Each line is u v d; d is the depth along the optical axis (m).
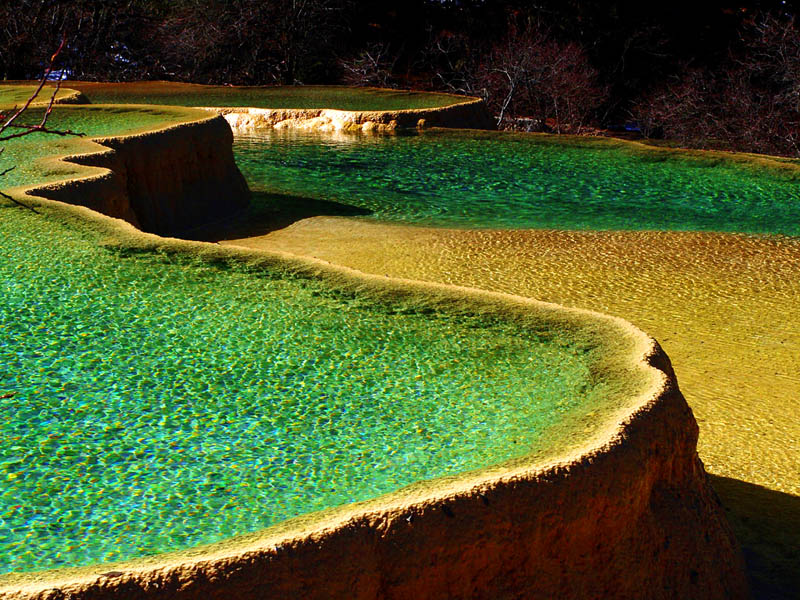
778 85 25.72
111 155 9.98
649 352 4.19
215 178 12.11
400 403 3.94
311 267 5.61
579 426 3.34
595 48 31.02
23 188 7.85
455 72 30.98
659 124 26.72
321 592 2.54
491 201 12.96
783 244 10.04
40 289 5.34
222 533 2.93
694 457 3.72
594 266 9.05
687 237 10.21
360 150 16.66
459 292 5.12
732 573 3.70
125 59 27.77
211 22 28.88
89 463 3.41
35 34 25.16
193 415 3.84
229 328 4.82
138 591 2.37
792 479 5.15
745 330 7.49
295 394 4.05
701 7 31.48
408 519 2.71
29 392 4.04
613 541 3.12
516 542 2.86
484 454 3.42
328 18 29.91
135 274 5.63
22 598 2.30
